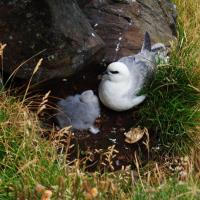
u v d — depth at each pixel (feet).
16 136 29.50
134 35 39.42
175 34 43.57
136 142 34.88
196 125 35.12
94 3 40.22
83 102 34.99
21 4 31.09
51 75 32.96
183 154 34.42
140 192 27.76
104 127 35.40
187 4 46.26
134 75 35.22
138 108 36.32
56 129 34.12
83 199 25.11
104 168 31.55
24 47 31.91
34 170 27.71
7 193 26.32
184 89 36.01
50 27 31.68
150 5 42.75
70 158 33.04
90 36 34.06
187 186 27.81
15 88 32.91
